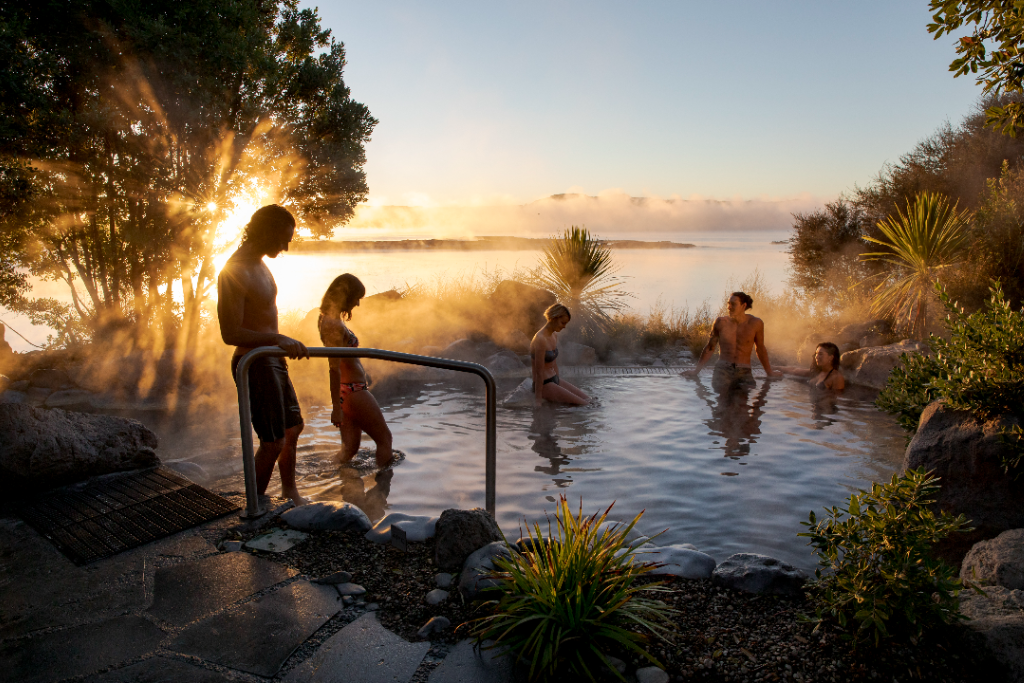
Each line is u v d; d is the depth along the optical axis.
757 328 8.88
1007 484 3.21
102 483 3.94
